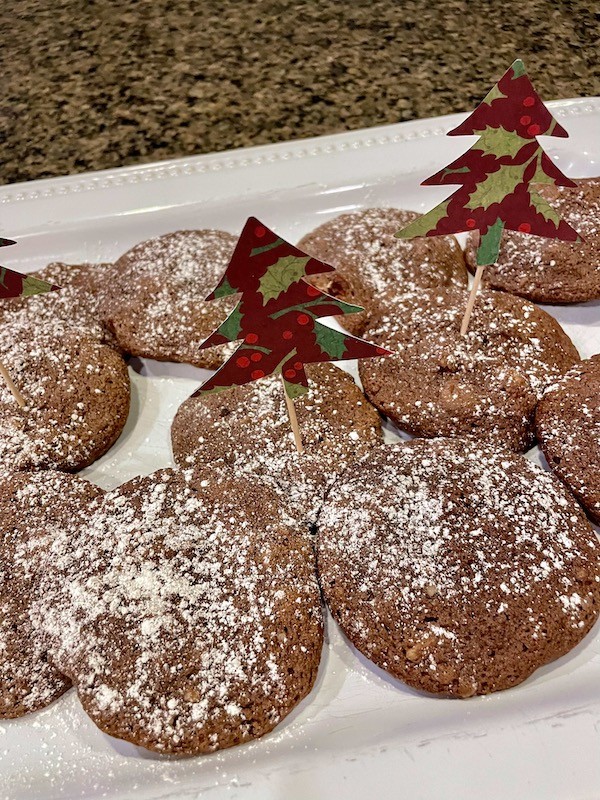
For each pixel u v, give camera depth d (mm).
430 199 278
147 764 171
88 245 275
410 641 171
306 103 320
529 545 179
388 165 278
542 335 223
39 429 214
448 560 177
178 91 331
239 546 184
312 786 165
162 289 238
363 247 249
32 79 342
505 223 194
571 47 331
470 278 257
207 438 214
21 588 187
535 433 211
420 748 168
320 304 169
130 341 233
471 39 339
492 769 164
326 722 175
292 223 278
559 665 180
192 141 311
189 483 196
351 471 198
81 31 362
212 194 276
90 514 195
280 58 340
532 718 171
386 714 176
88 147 312
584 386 205
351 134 286
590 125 279
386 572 177
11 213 276
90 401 219
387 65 331
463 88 319
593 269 234
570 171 276
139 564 181
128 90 333
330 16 356
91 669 170
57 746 176
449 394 211
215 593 177
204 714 165
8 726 179
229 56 343
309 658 174
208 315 232
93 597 177
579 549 181
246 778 167
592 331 240
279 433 212
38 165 307
